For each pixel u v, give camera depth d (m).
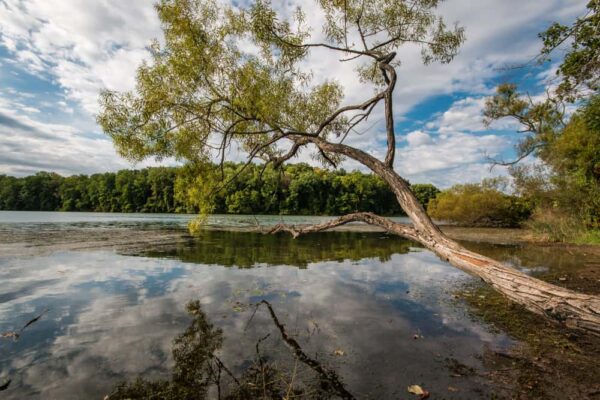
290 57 5.22
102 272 8.30
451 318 5.27
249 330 4.72
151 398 3.04
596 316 1.77
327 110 6.73
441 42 4.91
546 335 4.55
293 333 4.62
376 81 6.09
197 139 5.95
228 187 6.90
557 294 2.00
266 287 7.12
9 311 5.36
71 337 4.40
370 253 12.59
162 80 5.48
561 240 17.11
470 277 8.40
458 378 3.37
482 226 31.42
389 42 4.87
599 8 4.67
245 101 5.39
